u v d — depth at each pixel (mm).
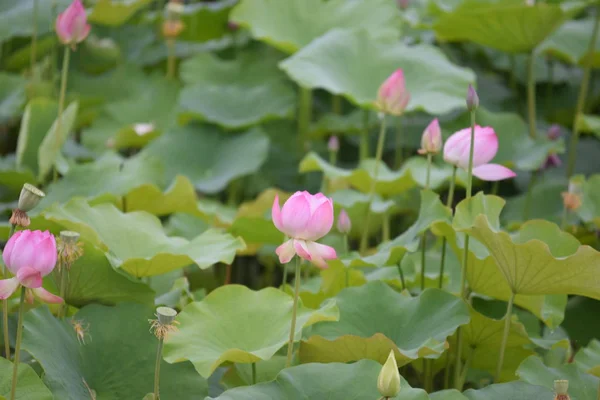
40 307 5469
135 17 10641
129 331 5543
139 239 5875
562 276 5352
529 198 7395
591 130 8102
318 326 5676
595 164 8852
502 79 10516
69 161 6859
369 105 7371
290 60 7465
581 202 6555
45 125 7109
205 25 10164
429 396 5309
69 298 5688
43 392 5246
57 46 9586
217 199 8875
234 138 8406
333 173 6820
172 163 8141
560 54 8664
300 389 5266
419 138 8977
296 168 8930
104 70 9906
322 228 5180
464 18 7602
